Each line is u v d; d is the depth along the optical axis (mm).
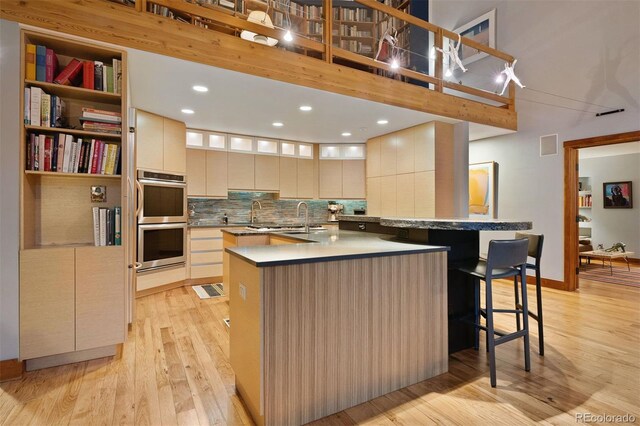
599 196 7891
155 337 2934
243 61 2936
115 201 2779
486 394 2043
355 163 6152
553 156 4730
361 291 1947
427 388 2115
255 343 1695
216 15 2842
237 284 1991
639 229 7258
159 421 1766
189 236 4832
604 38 4137
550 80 4691
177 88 3328
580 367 2387
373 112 4125
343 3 5910
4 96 2176
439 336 2297
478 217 5719
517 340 2912
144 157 4117
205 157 5152
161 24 2607
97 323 2412
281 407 1700
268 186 5707
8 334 2172
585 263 7117
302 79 3230
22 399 1956
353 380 1922
